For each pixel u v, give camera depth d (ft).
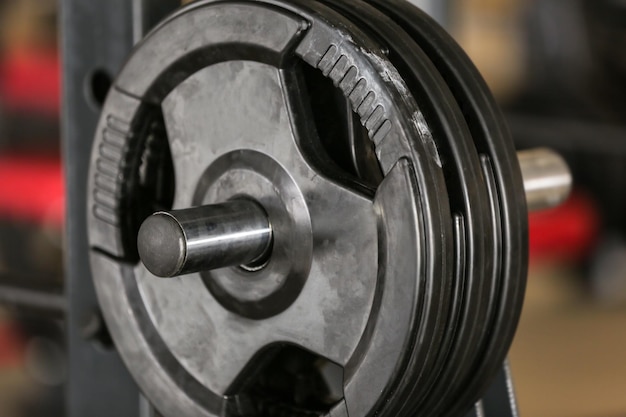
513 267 1.94
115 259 2.16
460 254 1.79
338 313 1.83
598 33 7.53
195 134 2.02
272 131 1.89
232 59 1.92
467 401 2.10
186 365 2.08
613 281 8.45
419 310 1.71
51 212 6.68
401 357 1.73
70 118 2.52
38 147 6.88
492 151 1.95
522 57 8.11
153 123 2.14
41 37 6.98
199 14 1.94
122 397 2.53
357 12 1.92
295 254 1.88
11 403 6.43
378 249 1.76
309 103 1.90
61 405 6.39
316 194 1.83
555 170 2.49
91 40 2.47
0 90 6.95
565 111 7.84
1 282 3.18
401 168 1.71
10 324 6.62
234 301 1.98
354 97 1.76
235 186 1.96
